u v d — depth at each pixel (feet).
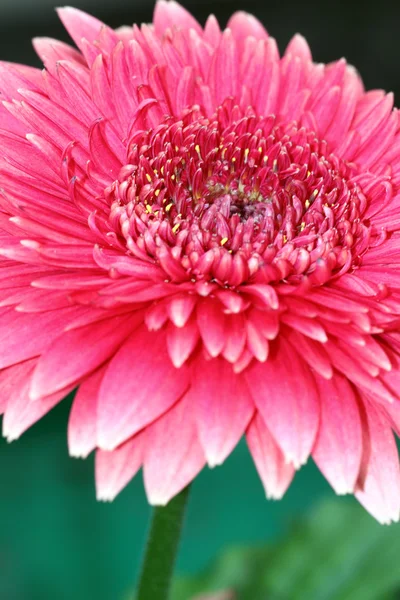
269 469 1.14
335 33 3.36
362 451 1.17
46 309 1.14
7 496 2.33
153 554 1.32
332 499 1.64
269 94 1.36
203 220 1.25
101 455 1.14
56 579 2.13
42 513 2.29
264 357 1.13
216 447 1.11
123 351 1.15
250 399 1.14
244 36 1.45
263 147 1.33
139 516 2.30
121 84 1.29
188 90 1.33
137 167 1.26
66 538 2.23
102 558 2.18
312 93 1.37
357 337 1.15
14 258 1.16
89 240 1.20
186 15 1.44
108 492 1.13
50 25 3.19
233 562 1.61
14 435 1.14
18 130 1.27
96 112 1.28
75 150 1.26
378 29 3.38
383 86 3.21
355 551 1.59
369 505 1.16
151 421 1.12
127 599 1.58
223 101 1.34
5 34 3.16
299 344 1.16
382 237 1.25
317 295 1.18
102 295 1.14
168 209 1.24
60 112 1.26
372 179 1.30
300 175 1.31
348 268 1.21
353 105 1.35
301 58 1.42
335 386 1.17
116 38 1.33
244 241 1.24
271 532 2.27
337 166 1.31
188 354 1.13
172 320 1.13
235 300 1.16
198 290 1.16
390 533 1.60
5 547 2.19
